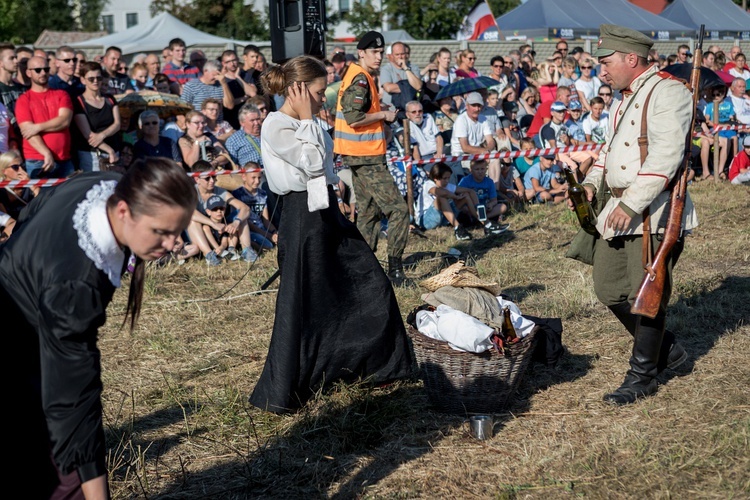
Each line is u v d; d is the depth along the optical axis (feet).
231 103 31.12
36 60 24.00
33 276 7.22
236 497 10.96
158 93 29.09
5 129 24.82
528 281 21.22
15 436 7.54
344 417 12.73
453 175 29.45
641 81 12.61
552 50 59.11
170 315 19.20
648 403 13.11
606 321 17.42
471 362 12.68
